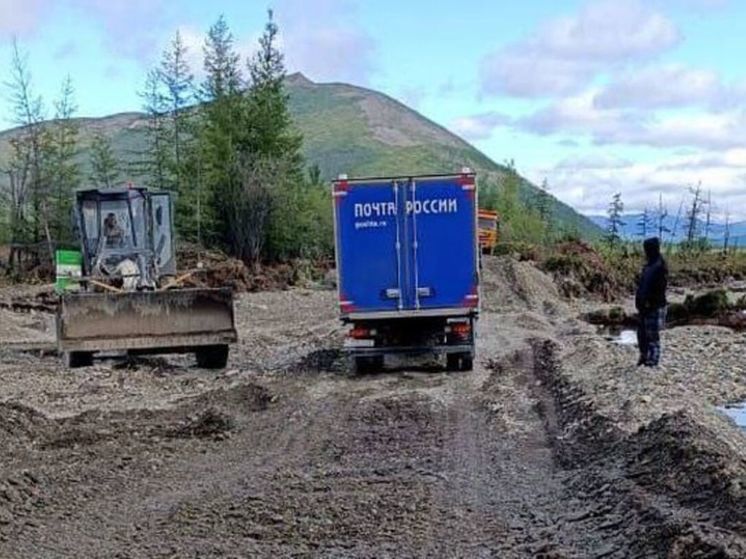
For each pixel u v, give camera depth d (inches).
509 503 417.4
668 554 315.6
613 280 2460.6
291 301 1759.4
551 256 2461.9
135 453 523.5
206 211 2404.0
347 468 492.1
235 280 1996.8
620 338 1397.6
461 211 819.4
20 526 378.6
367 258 822.5
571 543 353.4
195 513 403.2
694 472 403.5
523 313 1576.0
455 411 652.7
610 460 474.0
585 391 685.3
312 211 2534.5
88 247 975.6
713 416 639.8
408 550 351.3
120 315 852.0
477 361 907.4
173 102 2561.5
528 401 692.7
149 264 968.3
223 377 815.7
